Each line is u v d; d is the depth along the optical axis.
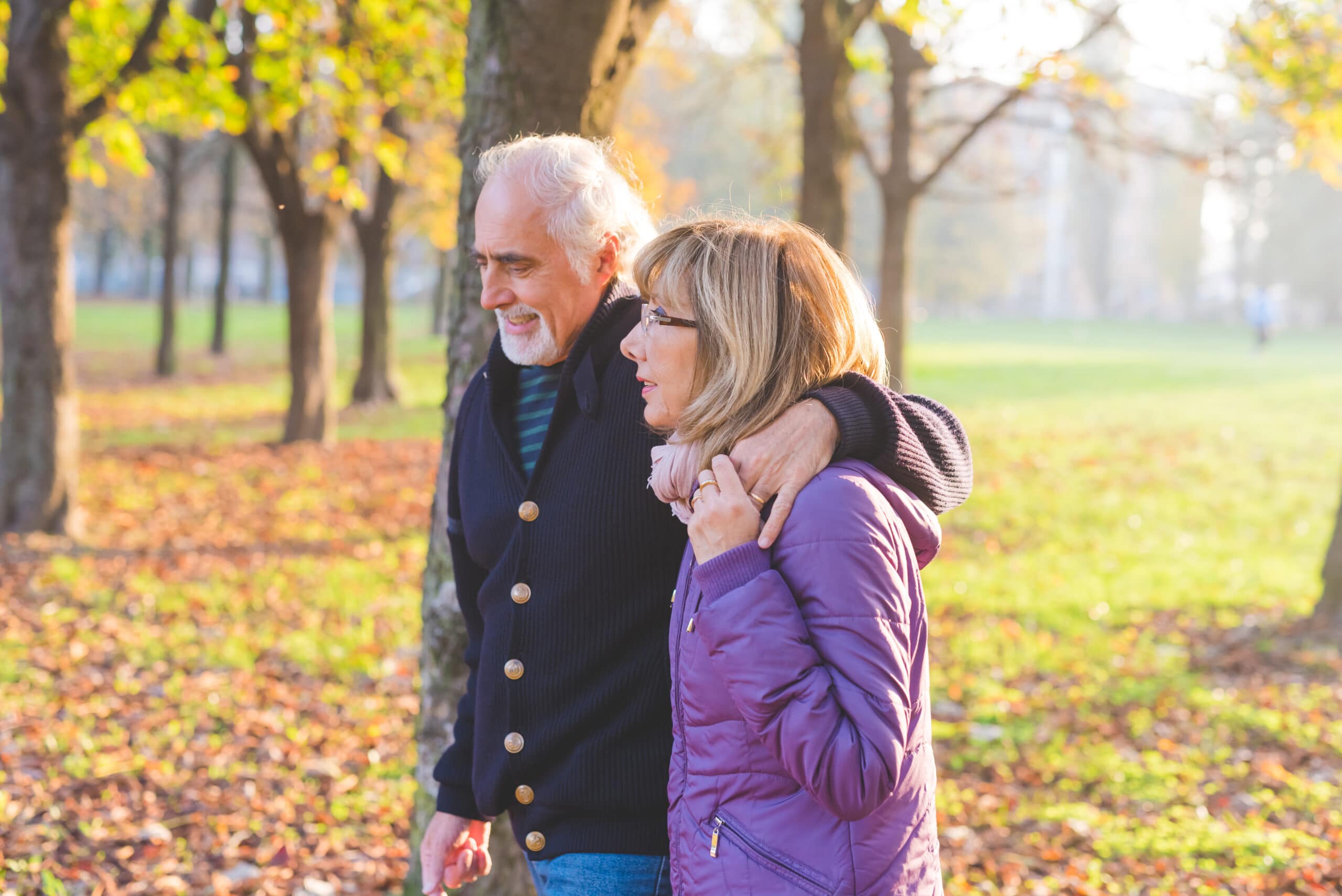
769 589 1.47
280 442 13.48
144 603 6.65
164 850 3.81
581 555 1.91
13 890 3.46
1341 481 12.76
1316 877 3.80
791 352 1.58
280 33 9.35
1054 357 30.45
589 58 2.76
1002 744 5.26
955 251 60.16
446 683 2.93
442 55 9.62
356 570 7.80
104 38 9.33
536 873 2.01
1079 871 3.96
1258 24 9.39
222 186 25.70
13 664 5.44
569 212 1.91
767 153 15.42
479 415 2.17
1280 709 5.63
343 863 3.83
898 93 11.98
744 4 14.39
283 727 5.01
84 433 14.11
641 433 1.90
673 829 1.65
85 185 34.31
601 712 1.92
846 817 1.43
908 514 1.56
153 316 41.47
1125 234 79.44
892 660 1.45
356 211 17.55
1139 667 6.43
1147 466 13.54
